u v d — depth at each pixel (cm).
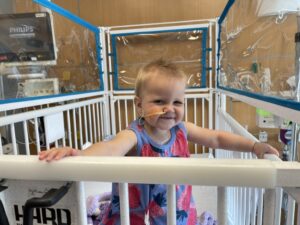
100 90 208
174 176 38
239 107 194
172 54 211
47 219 46
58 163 41
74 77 171
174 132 79
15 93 119
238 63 126
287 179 37
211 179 38
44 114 120
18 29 124
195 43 206
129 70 217
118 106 219
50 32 137
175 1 204
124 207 42
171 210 40
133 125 74
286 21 70
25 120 107
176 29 200
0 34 120
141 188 67
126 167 39
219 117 169
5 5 125
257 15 96
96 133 197
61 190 42
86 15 218
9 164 43
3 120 94
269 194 39
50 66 142
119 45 215
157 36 210
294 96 61
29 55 128
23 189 45
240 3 122
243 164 37
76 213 44
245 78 113
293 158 86
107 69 217
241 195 101
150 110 69
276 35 77
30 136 136
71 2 217
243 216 98
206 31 200
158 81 69
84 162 41
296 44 62
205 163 38
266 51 86
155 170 39
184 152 79
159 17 209
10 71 119
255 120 190
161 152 73
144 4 209
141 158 40
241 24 121
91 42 198
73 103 157
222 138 81
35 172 42
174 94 69
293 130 85
